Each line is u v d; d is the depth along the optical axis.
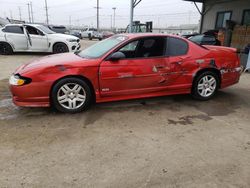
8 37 11.65
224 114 4.25
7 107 4.35
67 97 4.02
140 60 4.25
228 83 5.08
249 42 13.27
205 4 17.78
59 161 2.75
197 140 3.30
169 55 4.46
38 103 3.90
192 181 2.46
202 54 4.70
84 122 3.78
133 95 4.40
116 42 4.36
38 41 11.72
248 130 3.64
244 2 14.50
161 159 2.83
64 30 20.97
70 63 3.92
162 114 4.18
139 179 2.47
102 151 2.97
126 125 3.71
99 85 4.11
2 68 8.31
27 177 2.46
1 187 2.31
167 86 4.56
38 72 3.77
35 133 3.39
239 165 2.74
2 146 3.03
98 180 2.44
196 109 4.46
